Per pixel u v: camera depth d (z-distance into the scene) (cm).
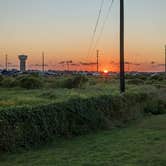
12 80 5750
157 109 2719
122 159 1146
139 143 1434
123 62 2617
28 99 2770
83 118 1744
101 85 5475
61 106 1617
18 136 1345
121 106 2159
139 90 3166
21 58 14525
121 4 2622
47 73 13162
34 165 1119
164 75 11450
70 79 5678
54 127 1545
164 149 1298
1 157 1238
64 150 1349
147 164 1067
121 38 2628
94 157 1195
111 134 1711
